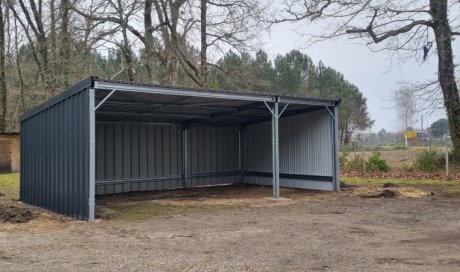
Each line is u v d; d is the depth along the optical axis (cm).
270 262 516
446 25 1566
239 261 521
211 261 523
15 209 938
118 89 880
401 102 1867
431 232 694
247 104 1248
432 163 1794
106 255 560
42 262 529
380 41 1645
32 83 2364
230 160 1731
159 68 2170
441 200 1083
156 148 1546
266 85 2284
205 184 1662
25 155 1225
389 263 505
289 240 643
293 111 1444
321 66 4147
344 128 4253
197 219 858
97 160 1396
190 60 2139
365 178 1703
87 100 850
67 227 783
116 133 1452
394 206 992
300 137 1446
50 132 1045
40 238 681
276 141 1177
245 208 1012
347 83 4416
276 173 1176
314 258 533
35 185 1135
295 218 849
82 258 546
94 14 1995
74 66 2080
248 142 1711
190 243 629
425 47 1614
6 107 2489
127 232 724
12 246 622
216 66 2184
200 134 1662
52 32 2138
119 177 1445
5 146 2270
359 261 516
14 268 502
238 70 2180
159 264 512
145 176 1509
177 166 1597
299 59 3978
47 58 2209
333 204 1045
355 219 827
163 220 852
